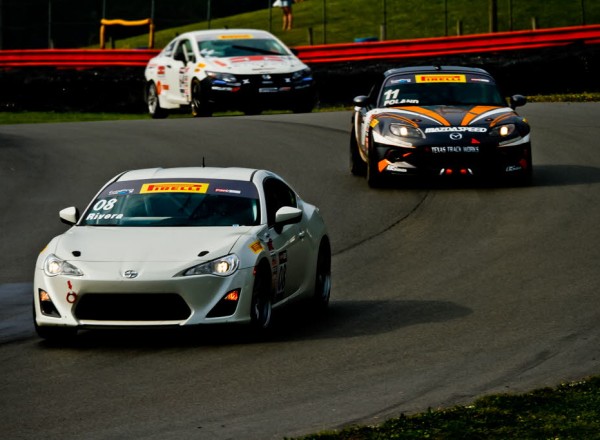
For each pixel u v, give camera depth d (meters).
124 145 76.69
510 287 38.78
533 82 105.50
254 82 88.88
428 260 44.09
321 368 28.05
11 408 24.53
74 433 22.50
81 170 67.81
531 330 32.16
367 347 30.45
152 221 33.03
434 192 57.59
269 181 35.66
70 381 27.00
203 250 30.81
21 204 58.66
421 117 58.41
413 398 24.95
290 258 33.91
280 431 22.42
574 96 101.94
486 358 28.88
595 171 62.00
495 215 51.75
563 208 52.59
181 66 94.00
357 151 62.81
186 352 30.03
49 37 139.25
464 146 56.50
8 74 114.94
